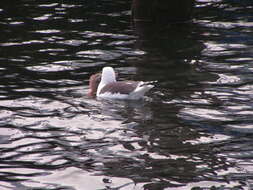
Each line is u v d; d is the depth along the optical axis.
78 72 17.84
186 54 20.02
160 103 15.06
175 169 11.27
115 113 14.34
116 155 11.95
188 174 11.05
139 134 13.02
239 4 29.08
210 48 20.84
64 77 17.33
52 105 14.92
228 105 14.95
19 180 10.87
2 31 23.14
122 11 27.67
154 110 14.55
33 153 12.10
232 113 14.39
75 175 11.06
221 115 14.26
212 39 22.27
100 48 20.78
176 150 12.17
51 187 10.59
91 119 13.95
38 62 18.89
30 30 23.39
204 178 10.88
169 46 21.20
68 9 27.78
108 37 22.53
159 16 25.34
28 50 20.39
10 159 11.81
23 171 11.26
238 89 16.20
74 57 19.55
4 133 13.12
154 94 15.76
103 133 13.10
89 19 25.72
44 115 14.23
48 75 17.52
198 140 12.70
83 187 10.57
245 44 21.36
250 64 18.70
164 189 10.42
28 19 25.39
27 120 13.90
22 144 12.55
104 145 12.45
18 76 17.36
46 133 13.16
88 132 13.18
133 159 11.73
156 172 11.14
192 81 16.91
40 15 26.25
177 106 14.84
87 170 11.27
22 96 15.58
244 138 12.86
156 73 17.70
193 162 11.59
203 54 20.02
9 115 14.19
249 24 24.70
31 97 15.51
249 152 12.12
